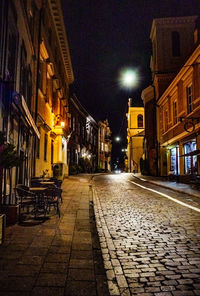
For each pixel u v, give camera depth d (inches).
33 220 257.3
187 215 291.1
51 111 697.6
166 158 958.4
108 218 281.6
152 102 1137.4
